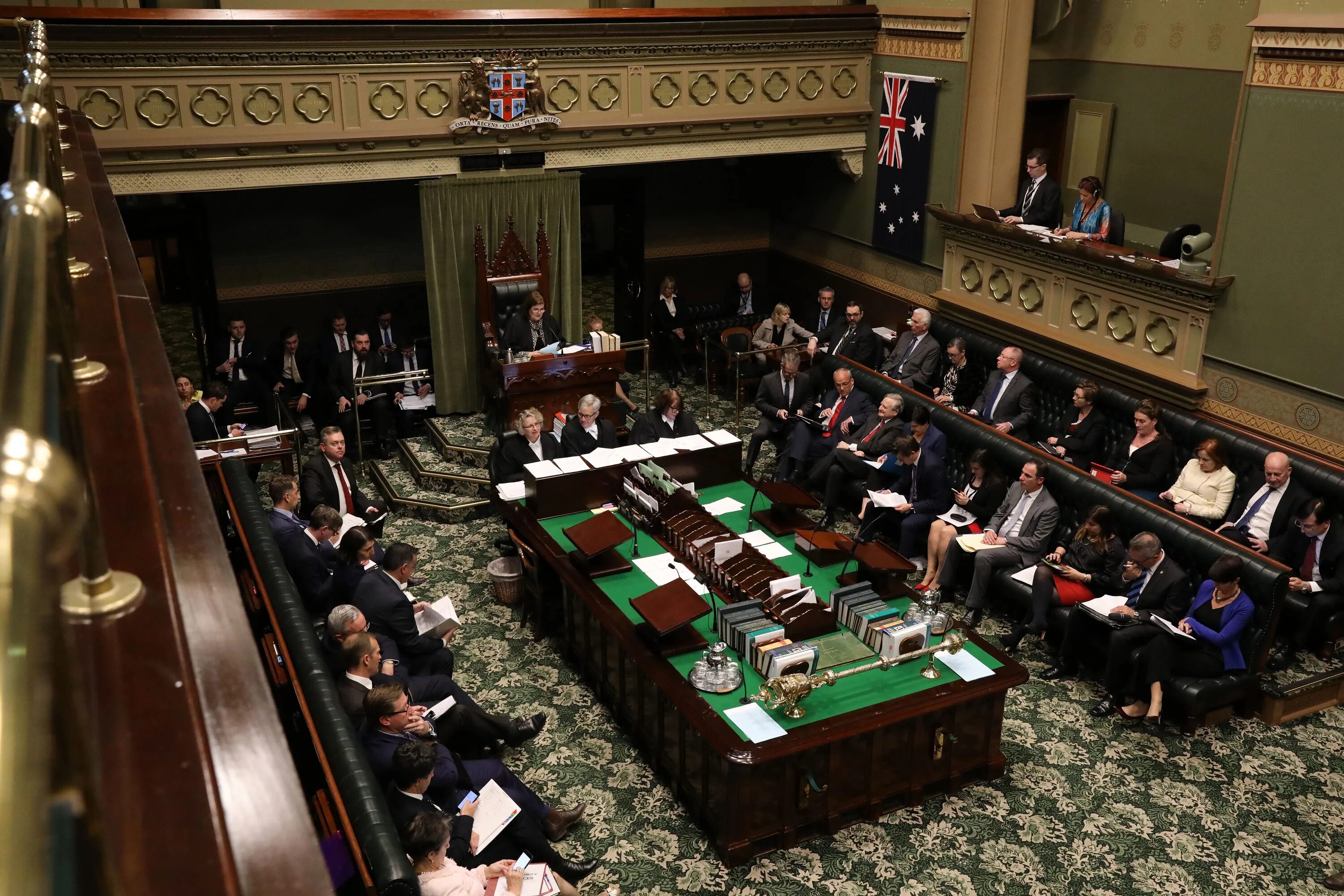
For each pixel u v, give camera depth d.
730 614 6.54
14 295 0.94
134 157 9.91
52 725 0.66
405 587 8.53
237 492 7.64
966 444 9.49
